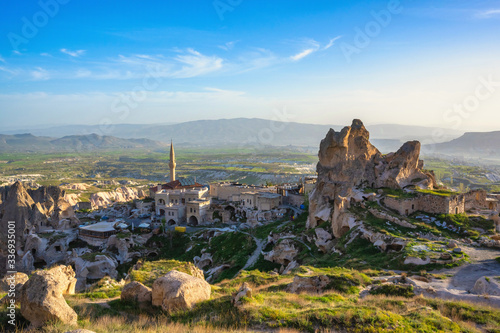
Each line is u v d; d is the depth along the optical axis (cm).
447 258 4284
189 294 2808
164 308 2766
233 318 2489
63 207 11862
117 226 11194
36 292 2339
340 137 8000
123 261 9669
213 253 9325
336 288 3506
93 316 2702
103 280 4700
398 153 8012
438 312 2605
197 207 12556
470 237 5619
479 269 3988
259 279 4416
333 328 2344
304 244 7200
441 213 6531
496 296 2948
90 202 19012
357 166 8100
